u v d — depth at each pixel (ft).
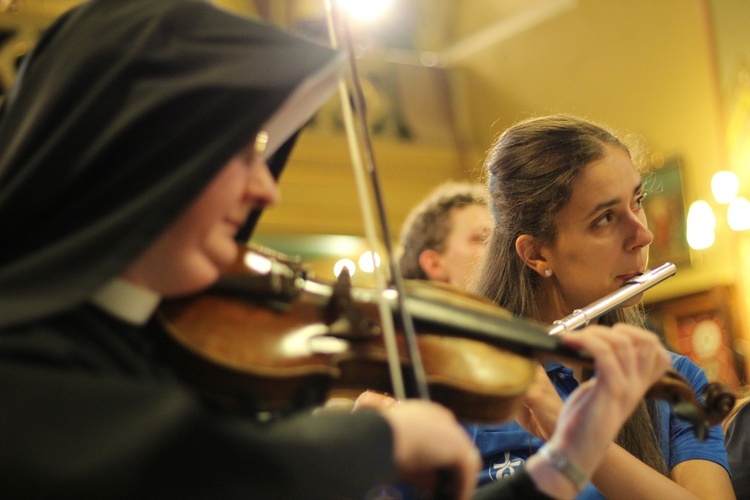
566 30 27.89
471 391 4.45
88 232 3.55
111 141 3.65
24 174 3.65
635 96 25.44
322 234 27.71
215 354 4.08
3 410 3.14
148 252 3.84
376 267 4.49
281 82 3.85
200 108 3.76
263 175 4.17
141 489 3.14
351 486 3.42
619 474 5.83
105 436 3.14
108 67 3.86
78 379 3.25
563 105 27.86
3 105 4.36
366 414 3.65
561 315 6.75
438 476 3.77
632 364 4.41
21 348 3.34
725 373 21.65
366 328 4.55
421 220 11.12
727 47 22.77
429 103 31.04
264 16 28.60
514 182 6.83
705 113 23.40
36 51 4.23
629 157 6.70
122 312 3.84
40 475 3.05
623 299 6.06
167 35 3.97
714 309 22.09
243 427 3.36
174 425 3.20
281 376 4.11
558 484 4.19
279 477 3.31
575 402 4.40
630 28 25.73
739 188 22.06
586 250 6.48
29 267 3.49
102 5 4.16
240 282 4.50
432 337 4.78
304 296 4.73
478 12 31.48
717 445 6.53
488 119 30.86
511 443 6.40
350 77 4.78
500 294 6.90
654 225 23.89
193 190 3.62
